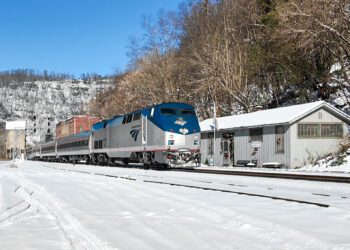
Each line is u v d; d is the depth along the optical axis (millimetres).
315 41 34594
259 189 15250
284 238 7078
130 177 21875
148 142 30109
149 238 7223
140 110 32062
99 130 42062
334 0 32625
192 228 8055
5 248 6699
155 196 13219
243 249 6406
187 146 28547
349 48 34000
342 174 23234
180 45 60094
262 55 44594
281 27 37875
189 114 29344
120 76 73375
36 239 7340
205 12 59250
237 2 53375
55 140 69250
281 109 34531
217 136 39062
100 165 42000
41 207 11508
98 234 7590
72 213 10070
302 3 34469
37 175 25938
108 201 12242
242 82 47281
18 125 137250
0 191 15672
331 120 31734
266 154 32969
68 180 21109
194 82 50438
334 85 42781
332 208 9883
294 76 42031
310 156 30984
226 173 25375
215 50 48375
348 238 6898
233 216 9156
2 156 149875
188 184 17422
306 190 15258
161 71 56500
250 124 34406
